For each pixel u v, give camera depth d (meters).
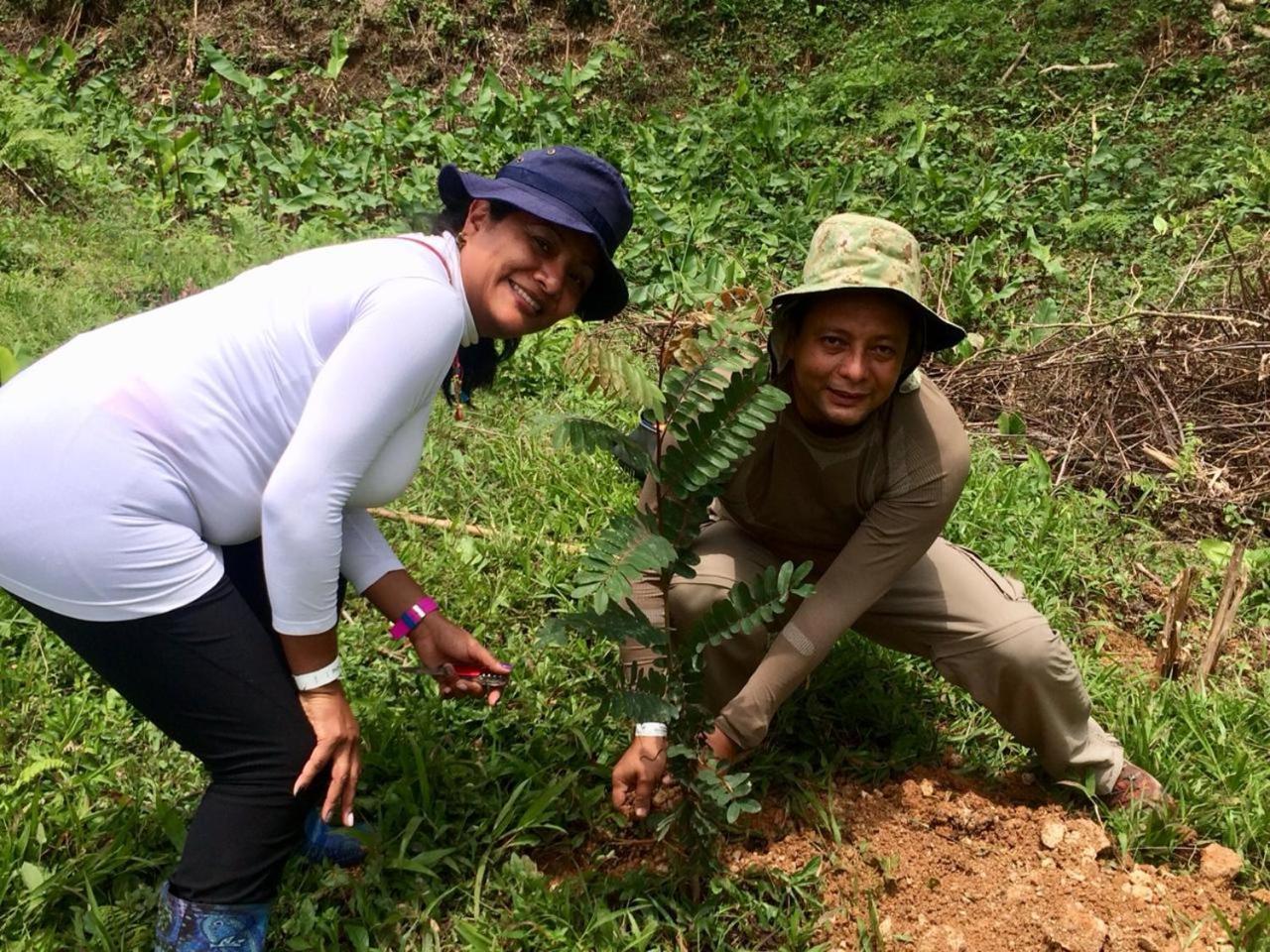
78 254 5.65
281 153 7.16
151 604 1.96
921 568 2.71
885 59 8.56
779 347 2.40
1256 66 7.76
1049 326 5.23
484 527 3.88
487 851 2.50
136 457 1.92
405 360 1.94
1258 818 2.75
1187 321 5.22
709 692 2.70
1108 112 7.68
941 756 3.01
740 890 2.51
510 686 3.00
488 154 7.23
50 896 2.32
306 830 2.51
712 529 2.79
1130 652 3.60
